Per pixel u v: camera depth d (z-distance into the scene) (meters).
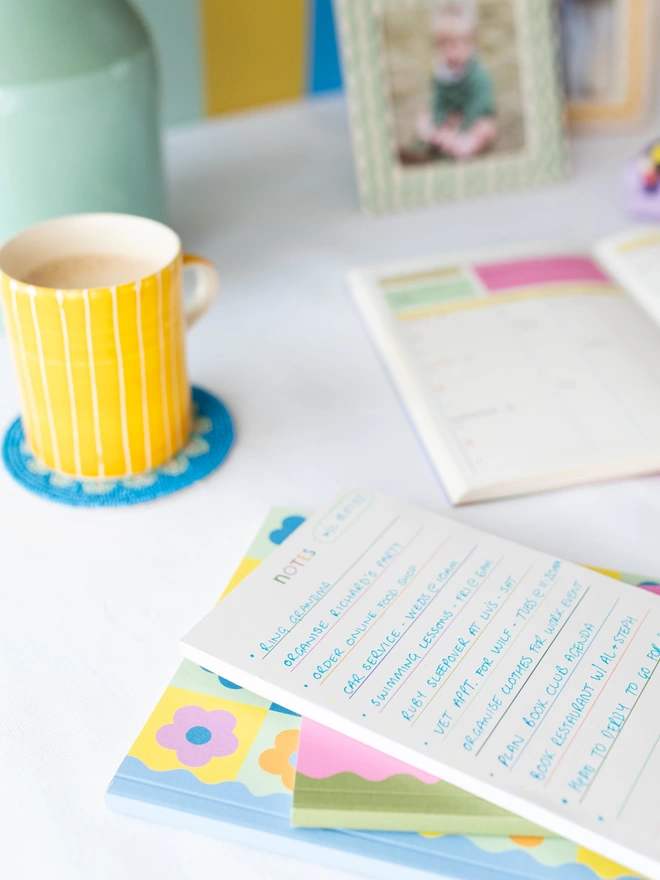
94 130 0.58
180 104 0.93
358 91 0.77
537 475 0.50
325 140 0.92
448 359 0.58
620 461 0.50
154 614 0.43
